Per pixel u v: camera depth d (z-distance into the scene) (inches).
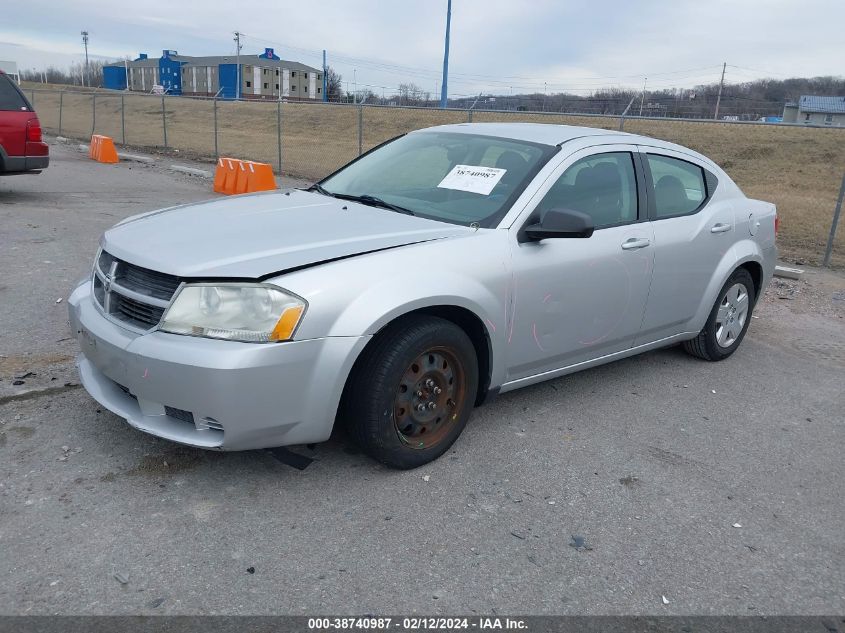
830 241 369.7
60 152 809.5
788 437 164.9
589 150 166.9
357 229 138.6
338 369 118.8
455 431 142.0
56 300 225.8
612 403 176.6
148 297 120.5
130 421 121.6
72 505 117.7
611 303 166.4
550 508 127.6
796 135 836.0
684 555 117.2
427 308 133.7
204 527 114.7
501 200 151.0
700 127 880.3
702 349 207.9
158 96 856.9
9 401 152.3
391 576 106.4
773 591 110.0
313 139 959.0
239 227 138.6
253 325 114.3
